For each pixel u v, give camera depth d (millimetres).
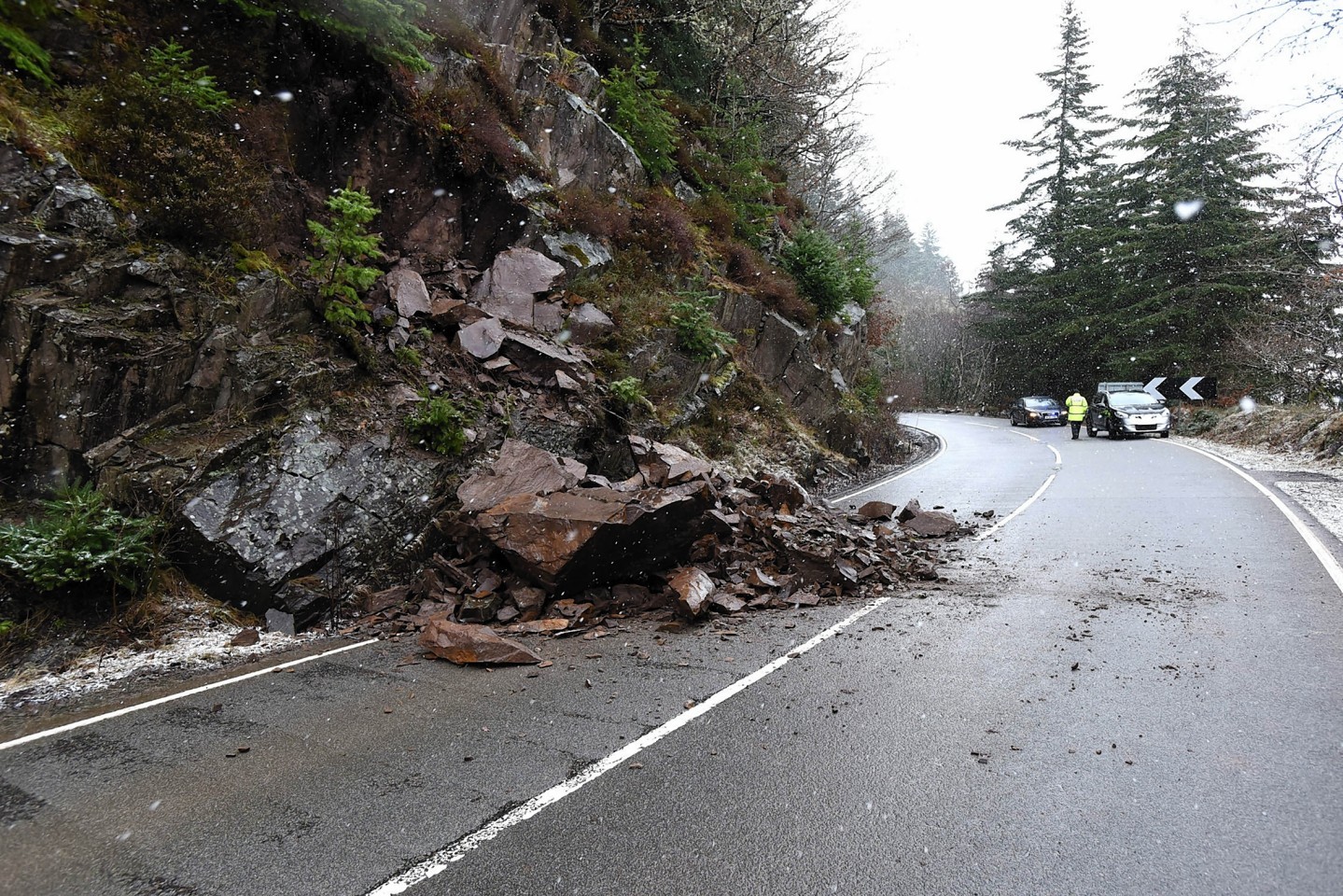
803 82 25984
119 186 7836
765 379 18922
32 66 7891
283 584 6969
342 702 5176
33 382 6832
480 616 6961
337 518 7637
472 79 13703
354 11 10336
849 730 4547
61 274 7156
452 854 3307
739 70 25078
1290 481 15094
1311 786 3703
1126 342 42188
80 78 8453
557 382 11086
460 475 8898
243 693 5383
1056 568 8711
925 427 38375
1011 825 3447
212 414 7738
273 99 10227
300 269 9703
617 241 15445
